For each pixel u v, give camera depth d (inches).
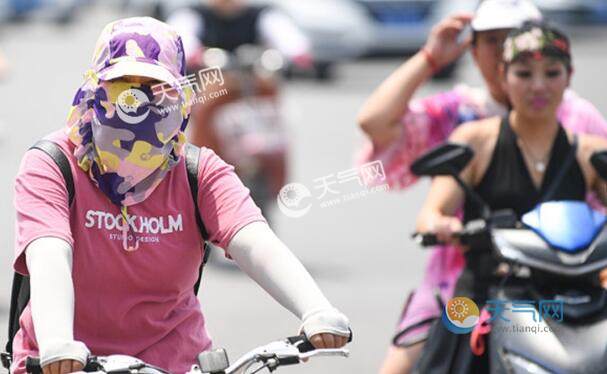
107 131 382.6
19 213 382.0
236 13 1074.1
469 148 486.9
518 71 510.0
